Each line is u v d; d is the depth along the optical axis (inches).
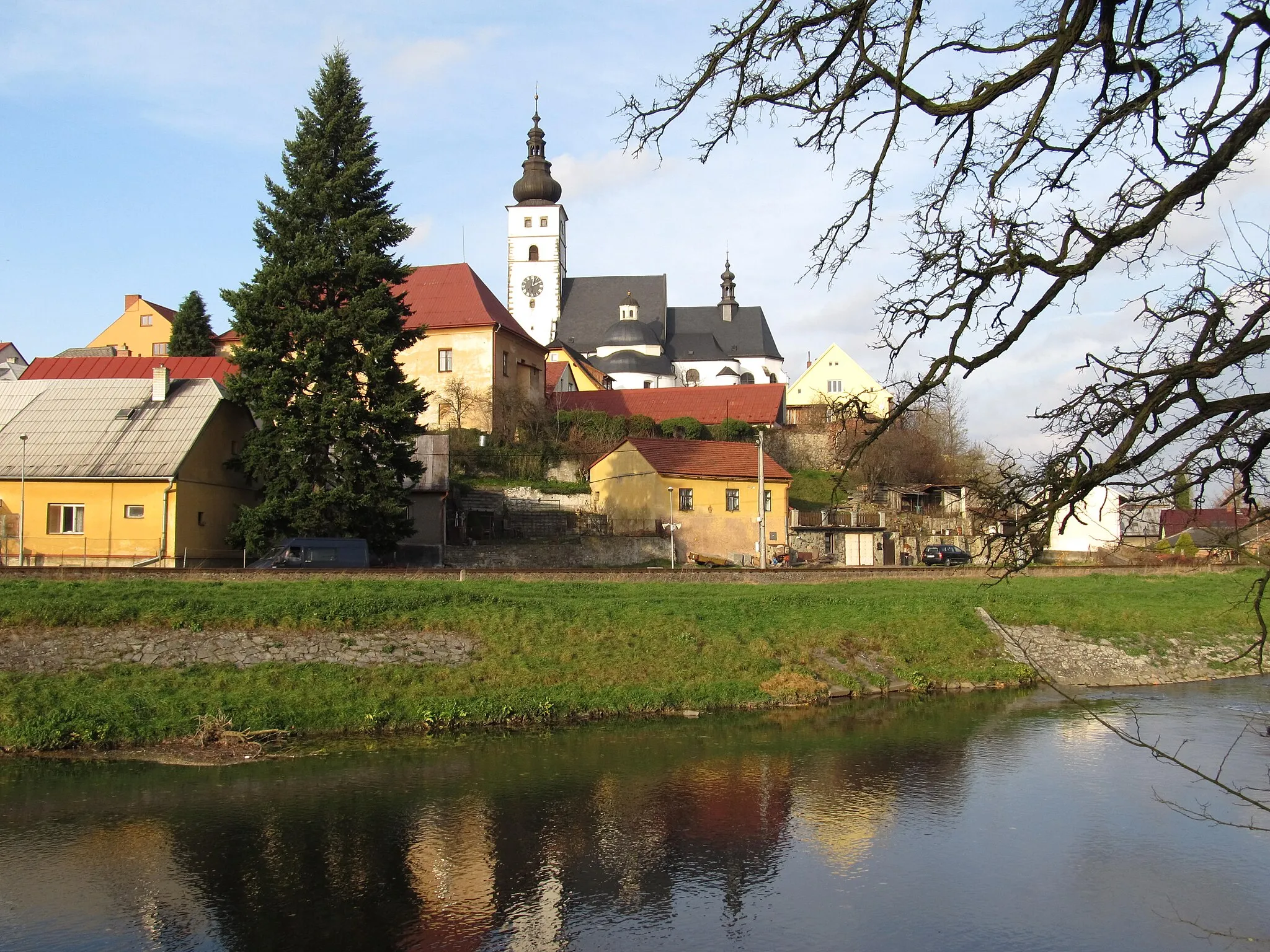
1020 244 311.0
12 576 1298.0
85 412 1867.6
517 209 4798.2
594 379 3988.7
